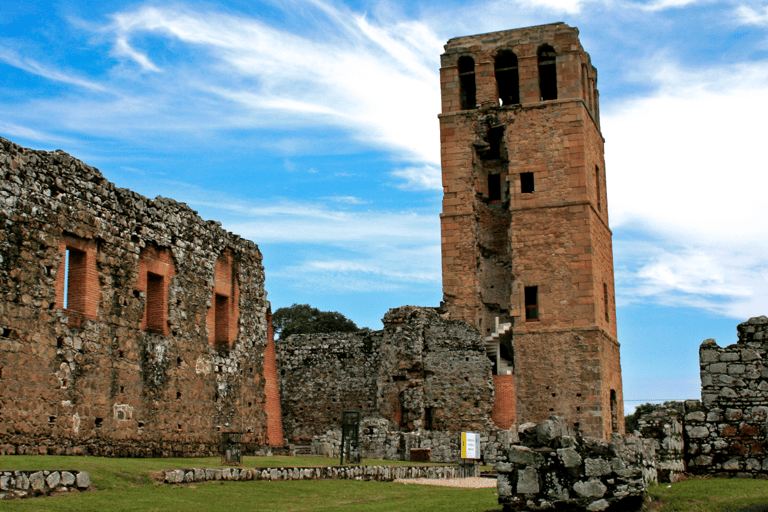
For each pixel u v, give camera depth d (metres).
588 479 15.80
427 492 23.73
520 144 47.22
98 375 25.47
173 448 28.78
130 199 27.97
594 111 50.62
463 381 44.00
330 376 50.62
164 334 29.20
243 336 34.53
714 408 23.27
